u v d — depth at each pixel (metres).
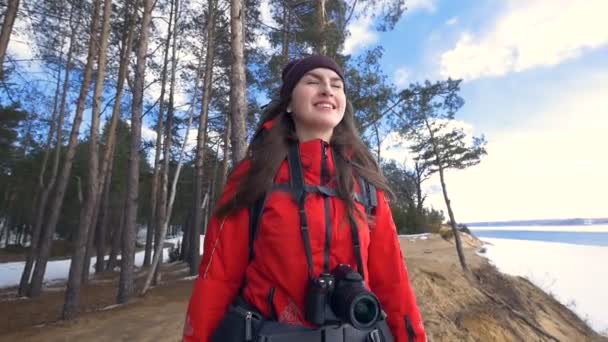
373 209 1.29
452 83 11.15
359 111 10.48
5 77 11.12
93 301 12.02
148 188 32.03
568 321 10.62
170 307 8.87
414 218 25.45
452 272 10.47
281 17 11.81
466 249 18.59
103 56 10.04
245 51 13.09
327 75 1.29
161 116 15.34
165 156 14.83
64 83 15.26
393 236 1.31
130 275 10.55
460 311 8.00
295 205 1.11
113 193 30.02
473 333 7.27
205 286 1.14
